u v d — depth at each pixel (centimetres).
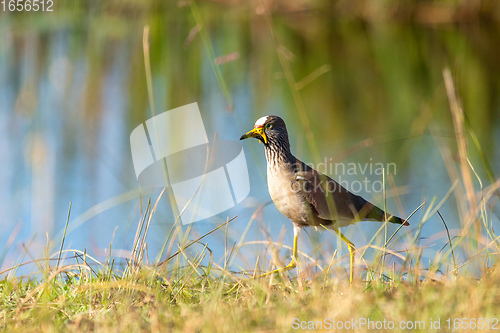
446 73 907
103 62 2845
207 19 3656
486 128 1986
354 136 1927
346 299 665
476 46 3197
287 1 3919
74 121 1919
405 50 3145
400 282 759
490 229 917
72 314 721
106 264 866
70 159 1638
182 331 629
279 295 729
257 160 1062
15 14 3525
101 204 1146
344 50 3192
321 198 966
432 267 799
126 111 2128
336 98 2442
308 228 1020
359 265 802
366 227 1157
